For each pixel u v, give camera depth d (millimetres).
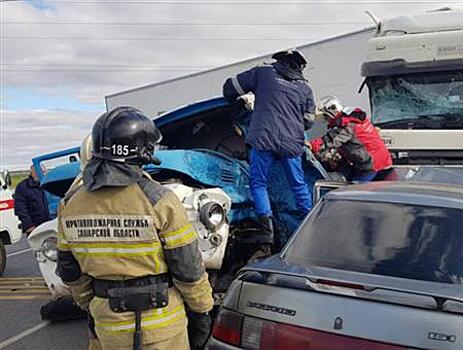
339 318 2791
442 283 2982
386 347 2658
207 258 4453
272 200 5488
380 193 3729
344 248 3389
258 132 5039
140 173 2910
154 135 3018
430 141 7895
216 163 5188
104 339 2900
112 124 2867
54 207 6125
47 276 5379
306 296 2928
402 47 8398
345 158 5969
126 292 2842
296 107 5160
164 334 2873
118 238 2832
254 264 3504
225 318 3178
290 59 5258
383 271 3148
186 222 2906
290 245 3607
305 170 5707
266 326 2988
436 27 8492
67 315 6645
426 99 8312
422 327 2633
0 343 5941
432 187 3891
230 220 5109
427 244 3227
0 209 9766
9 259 11727
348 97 10906
